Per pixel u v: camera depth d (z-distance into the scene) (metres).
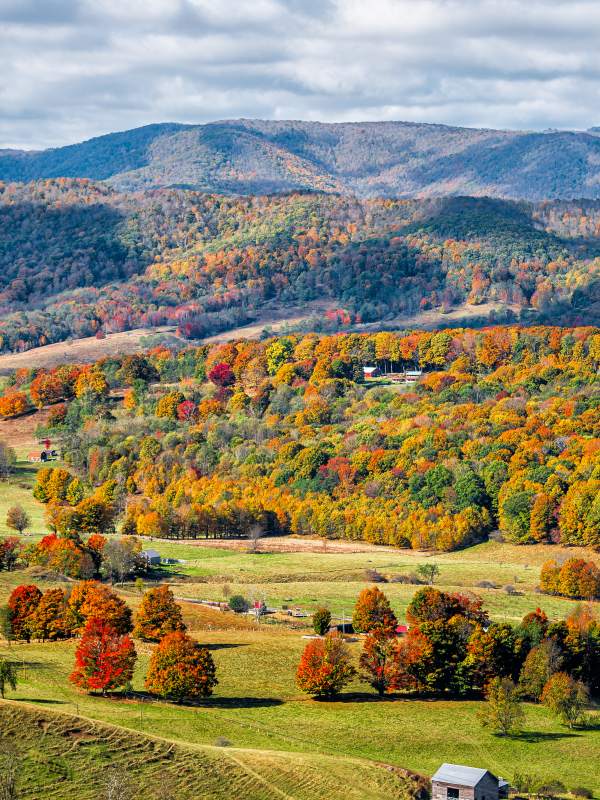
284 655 164.38
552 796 123.25
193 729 129.25
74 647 158.38
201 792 110.62
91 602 164.12
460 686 156.25
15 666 146.62
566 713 147.38
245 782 113.19
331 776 117.50
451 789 118.50
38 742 112.62
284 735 132.62
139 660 155.00
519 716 142.12
